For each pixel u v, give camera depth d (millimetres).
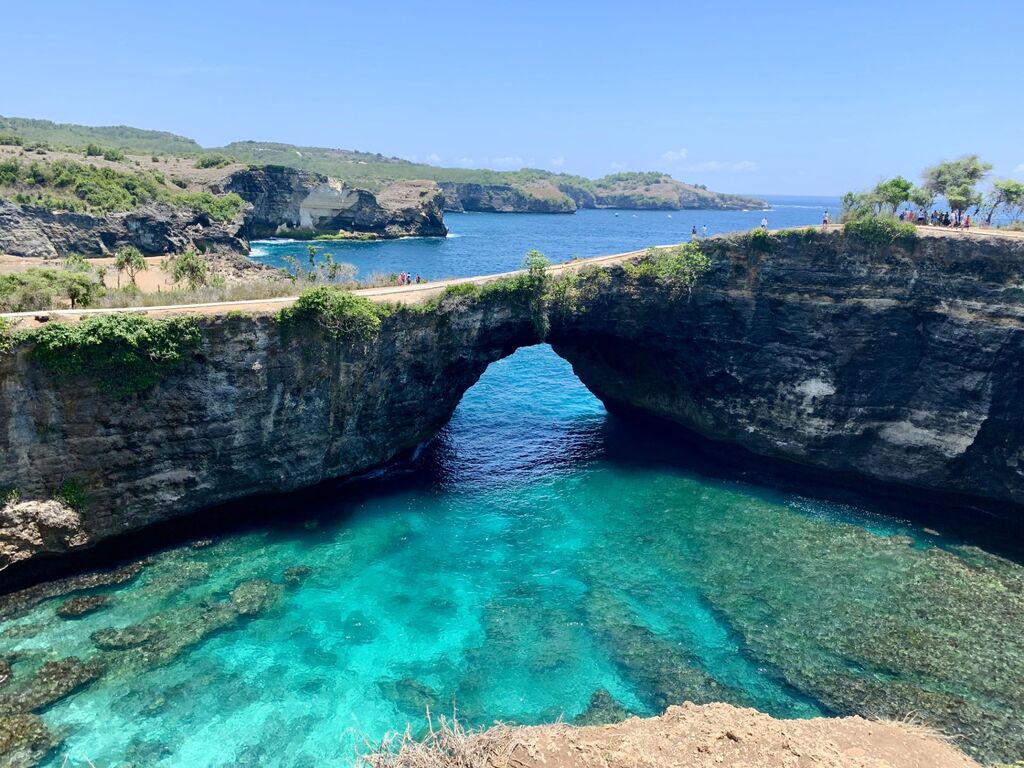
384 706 26719
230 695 26781
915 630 31812
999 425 41000
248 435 37188
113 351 32312
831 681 28719
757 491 46406
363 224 197250
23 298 39344
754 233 46562
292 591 33438
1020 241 38938
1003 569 36938
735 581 35719
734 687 28406
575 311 47750
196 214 134750
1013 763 24375
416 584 34812
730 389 50281
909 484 44688
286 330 36906
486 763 19375
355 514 41281
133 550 35344
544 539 39688
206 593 32688
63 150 168500
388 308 40406
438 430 52938
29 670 26906
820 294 45094
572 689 28078
